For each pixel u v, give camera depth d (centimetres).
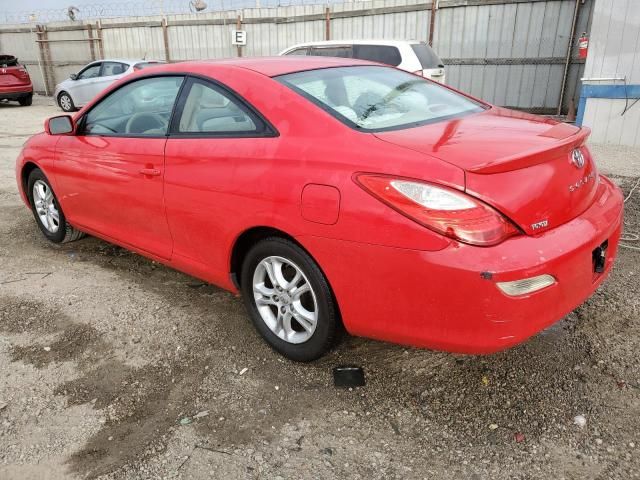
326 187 242
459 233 210
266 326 301
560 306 226
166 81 342
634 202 556
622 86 879
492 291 207
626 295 349
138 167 343
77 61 2019
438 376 277
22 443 241
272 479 217
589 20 1073
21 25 2111
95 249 466
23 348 314
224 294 375
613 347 295
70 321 342
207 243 312
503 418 246
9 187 686
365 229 230
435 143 237
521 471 217
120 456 232
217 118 304
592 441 230
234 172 282
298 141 262
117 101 377
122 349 311
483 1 1165
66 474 224
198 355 303
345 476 218
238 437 241
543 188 226
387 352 299
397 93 313
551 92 1157
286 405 261
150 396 271
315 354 279
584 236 233
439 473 218
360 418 250
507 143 236
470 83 1238
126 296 375
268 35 1550
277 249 274
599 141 923
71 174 408
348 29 1386
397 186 223
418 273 219
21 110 1625
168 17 1738
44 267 429
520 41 1155
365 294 239
